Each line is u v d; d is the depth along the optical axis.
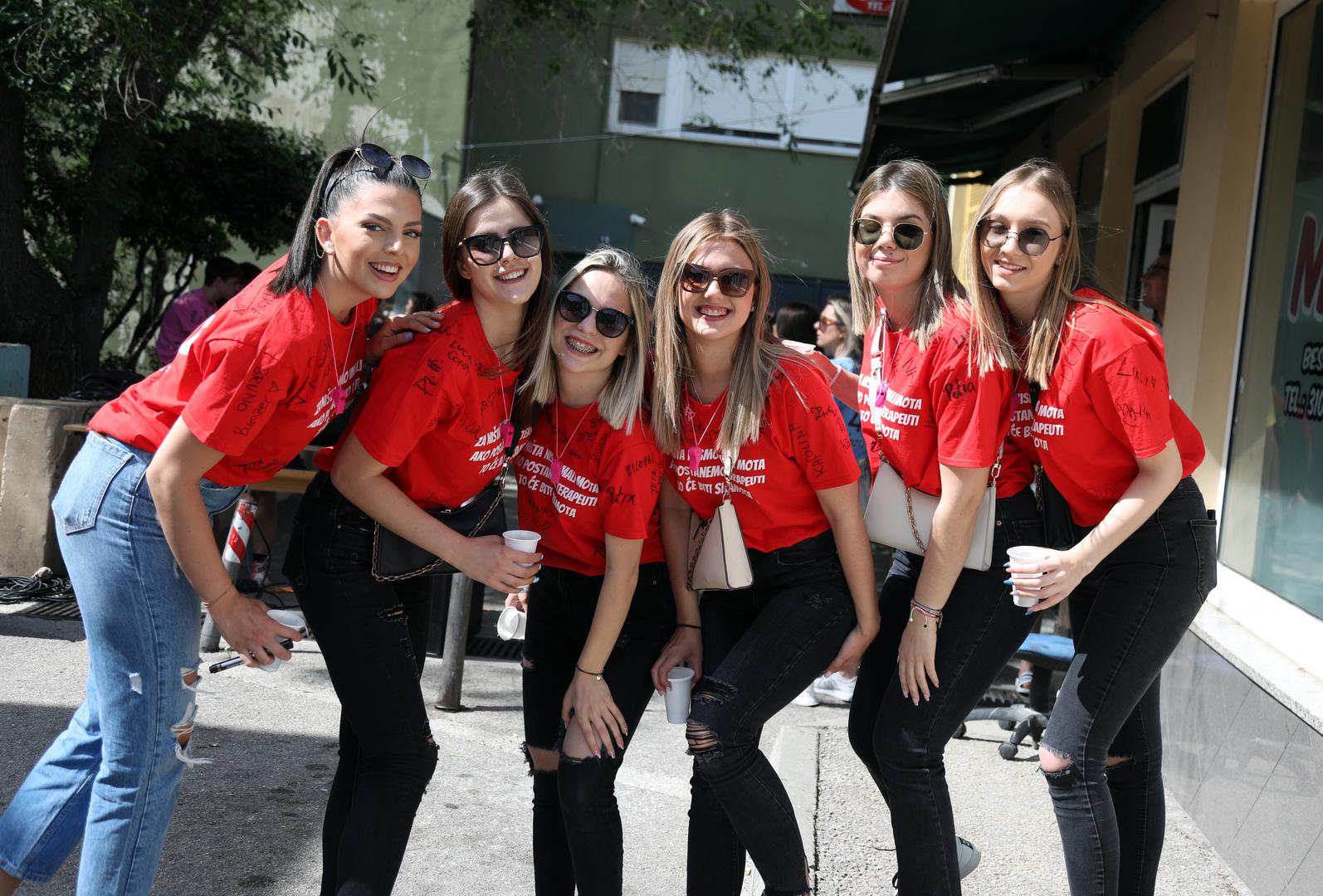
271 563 7.04
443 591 5.64
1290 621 3.70
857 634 2.67
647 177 19.00
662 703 5.07
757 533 2.67
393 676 2.46
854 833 3.64
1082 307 2.51
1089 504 2.67
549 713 2.77
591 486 2.56
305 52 15.01
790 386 2.55
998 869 3.43
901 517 2.69
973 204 11.99
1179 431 2.69
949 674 2.56
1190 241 4.95
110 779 2.32
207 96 12.54
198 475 2.20
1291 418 4.04
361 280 2.26
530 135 18.69
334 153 2.32
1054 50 6.90
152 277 12.45
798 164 19.03
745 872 3.28
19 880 2.46
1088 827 2.54
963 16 5.97
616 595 2.54
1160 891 3.39
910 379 2.60
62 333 9.04
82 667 4.70
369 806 2.38
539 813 2.80
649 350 2.66
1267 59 4.54
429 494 2.51
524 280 2.43
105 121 8.64
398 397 2.32
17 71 7.77
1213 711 3.83
